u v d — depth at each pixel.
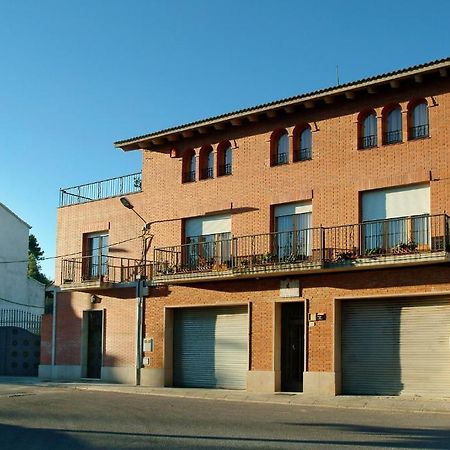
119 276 29.91
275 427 14.79
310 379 23.30
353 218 23.17
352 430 14.30
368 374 22.64
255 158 25.98
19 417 16.88
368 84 22.66
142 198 29.62
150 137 28.62
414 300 21.98
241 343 25.83
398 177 22.36
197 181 27.69
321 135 24.33
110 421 15.98
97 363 30.75
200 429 14.49
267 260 24.53
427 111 22.20
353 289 22.84
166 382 27.55
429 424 15.47
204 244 27.05
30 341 34.06
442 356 21.27
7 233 43.69
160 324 28.02
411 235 21.86
